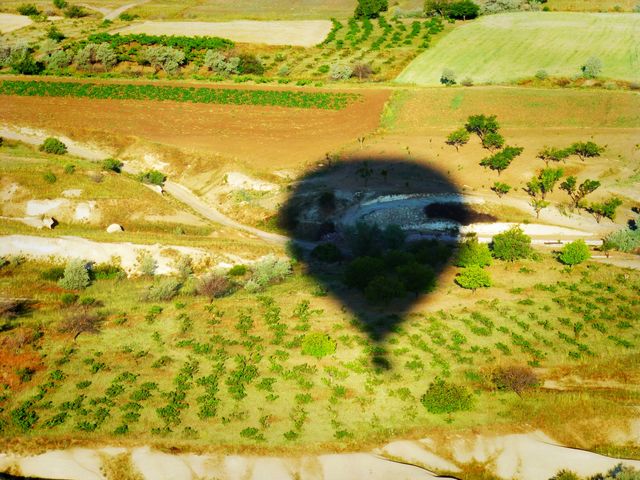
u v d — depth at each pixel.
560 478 37.75
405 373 46.12
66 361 46.25
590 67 110.44
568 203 78.44
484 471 38.72
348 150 91.25
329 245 67.50
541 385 45.16
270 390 44.06
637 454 39.72
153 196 80.12
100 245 65.81
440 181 83.06
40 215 73.25
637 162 84.06
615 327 52.34
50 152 91.69
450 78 112.50
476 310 55.06
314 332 51.16
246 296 57.88
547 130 93.50
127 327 51.12
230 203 82.38
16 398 42.69
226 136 96.81
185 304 55.47
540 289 59.06
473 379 45.66
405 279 56.59
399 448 39.94
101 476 38.00
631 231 69.19
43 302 56.00
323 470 38.34
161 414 41.66
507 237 64.50
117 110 106.06
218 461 38.69
